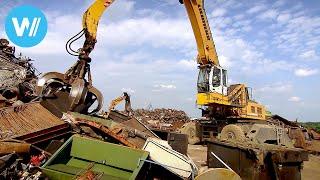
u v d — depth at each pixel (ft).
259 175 22.71
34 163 16.03
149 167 18.45
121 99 42.39
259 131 40.42
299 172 24.04
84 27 30.68
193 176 19.90
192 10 52.26
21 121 19.66
